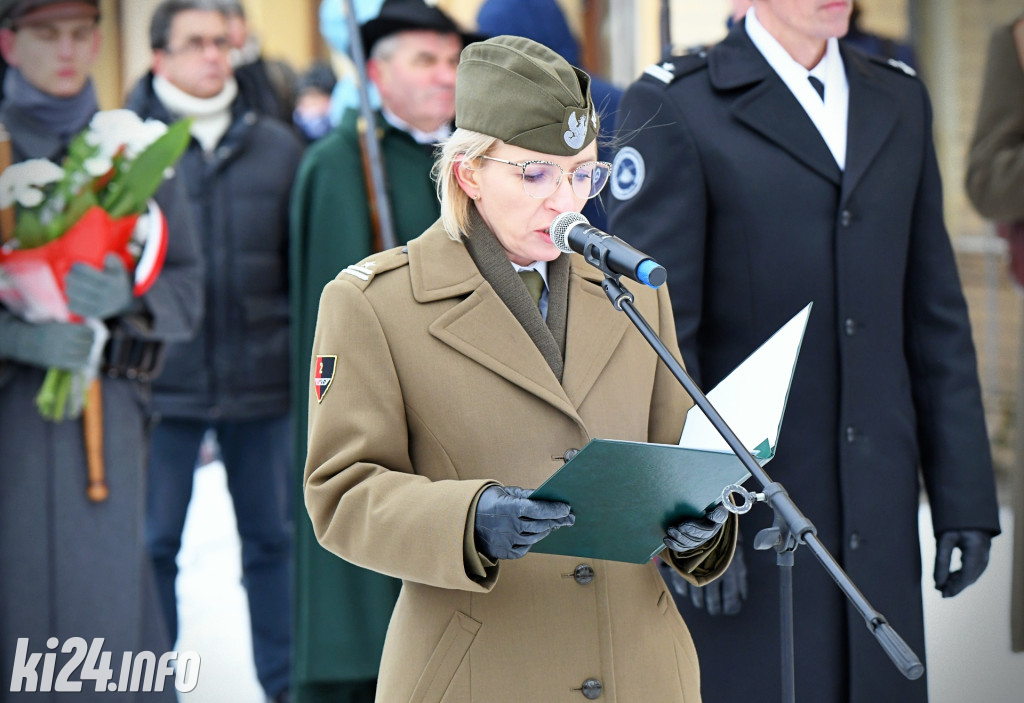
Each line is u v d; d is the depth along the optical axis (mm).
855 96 5684
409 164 7957
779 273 5527
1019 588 8070
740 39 5750
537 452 4094
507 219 4094
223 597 10438
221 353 8758
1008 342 12688
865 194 5582
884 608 5562
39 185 6602
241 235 8867
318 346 4219
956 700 7922
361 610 7426
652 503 3717
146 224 7004
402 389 4125
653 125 5625
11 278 6562
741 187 5527
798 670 5496
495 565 3826
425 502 3824
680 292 5492
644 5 12727
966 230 13141
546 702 4023
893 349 5645
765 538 3689
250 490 8891
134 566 6934
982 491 5746
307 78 12711
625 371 4281
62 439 6742
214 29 8844
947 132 13445
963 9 13273
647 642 4172
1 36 6758
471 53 4152
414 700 4043
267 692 8523
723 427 3621
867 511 5539
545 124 4008
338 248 7645
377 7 8633
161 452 8750
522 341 4121
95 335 6703
